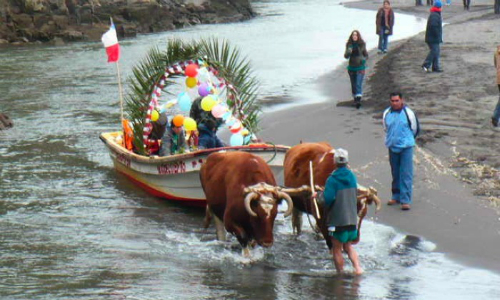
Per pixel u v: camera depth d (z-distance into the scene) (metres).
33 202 29.69
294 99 47.97
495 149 32.78
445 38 72.25
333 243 21.78
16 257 23.58
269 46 78.19
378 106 43.25
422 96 44.66
